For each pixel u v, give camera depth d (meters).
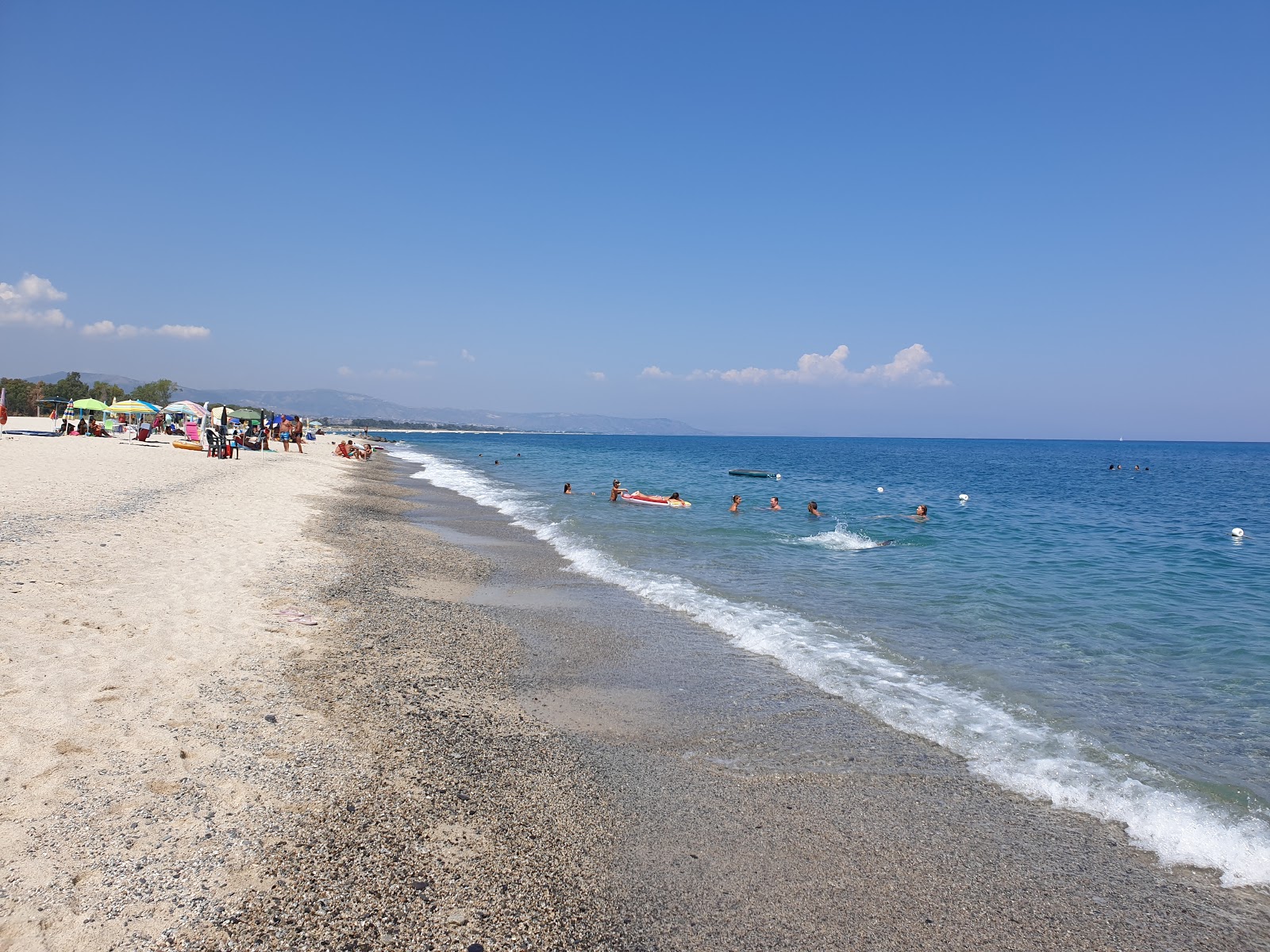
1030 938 4.36
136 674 6.89
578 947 4.03
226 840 4.57
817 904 4.61
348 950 3.78
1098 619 12.30
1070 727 7.66
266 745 5.96
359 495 28.44
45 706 5.93
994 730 7.52
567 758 6.59
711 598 13.02
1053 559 18.77
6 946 3.43
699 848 5.21
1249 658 10.16
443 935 4.00
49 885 3.91
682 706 8.02
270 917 3.94
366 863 4.57
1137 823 5.75
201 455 35.38
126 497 17.33
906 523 26.25
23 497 15.36
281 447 56.62
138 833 4.49
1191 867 5.19
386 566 14.32
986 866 5.12
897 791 6.20
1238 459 128.12
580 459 80.69
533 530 21.64
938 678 9.09
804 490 40.88
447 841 4.97
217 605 9.62
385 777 5.75
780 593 13.66
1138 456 135.62
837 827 5.59
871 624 11.62
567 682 8.68
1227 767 6.75
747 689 8.58
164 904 3.91
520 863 4.82
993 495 41.53
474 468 57.03
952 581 15.35
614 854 5.07
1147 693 8.70
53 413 67.25
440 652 9.30
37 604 8.35
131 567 10.77
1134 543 22.17
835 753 6.92
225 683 7.10
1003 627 11.63
